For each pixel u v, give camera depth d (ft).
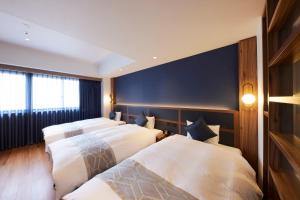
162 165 4.77
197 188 3.62
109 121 13.96
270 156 4.05
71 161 5.37
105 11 4.61
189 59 9.55
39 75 13.55
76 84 16.06
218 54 8.14
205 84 8.76
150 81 12.59
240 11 4.60
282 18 3.32
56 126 11.59
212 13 4.71
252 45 6.56
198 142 6.86
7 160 9.83
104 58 14.66
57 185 4.68
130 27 5.65
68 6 4.33
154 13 4.73
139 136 8.73
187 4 4.27
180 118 9.82
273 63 3.67
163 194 3.42
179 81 10.20
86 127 11.48
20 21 7.78
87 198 3.29
